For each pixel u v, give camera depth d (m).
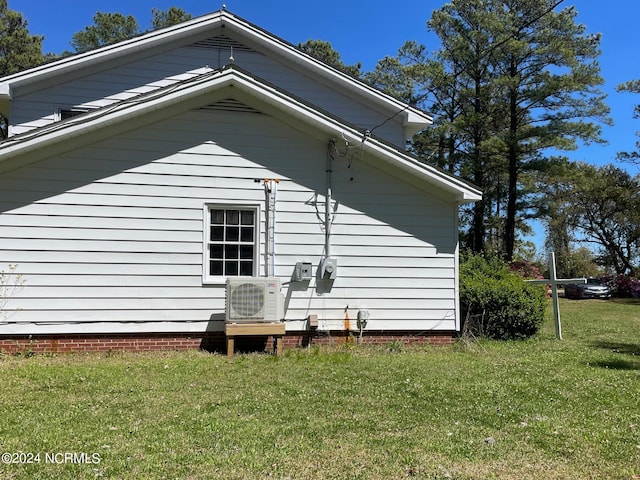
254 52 12.64
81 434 4.88
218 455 4.40
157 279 9.41
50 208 9.05
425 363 8.59
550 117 27.83
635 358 9.59
